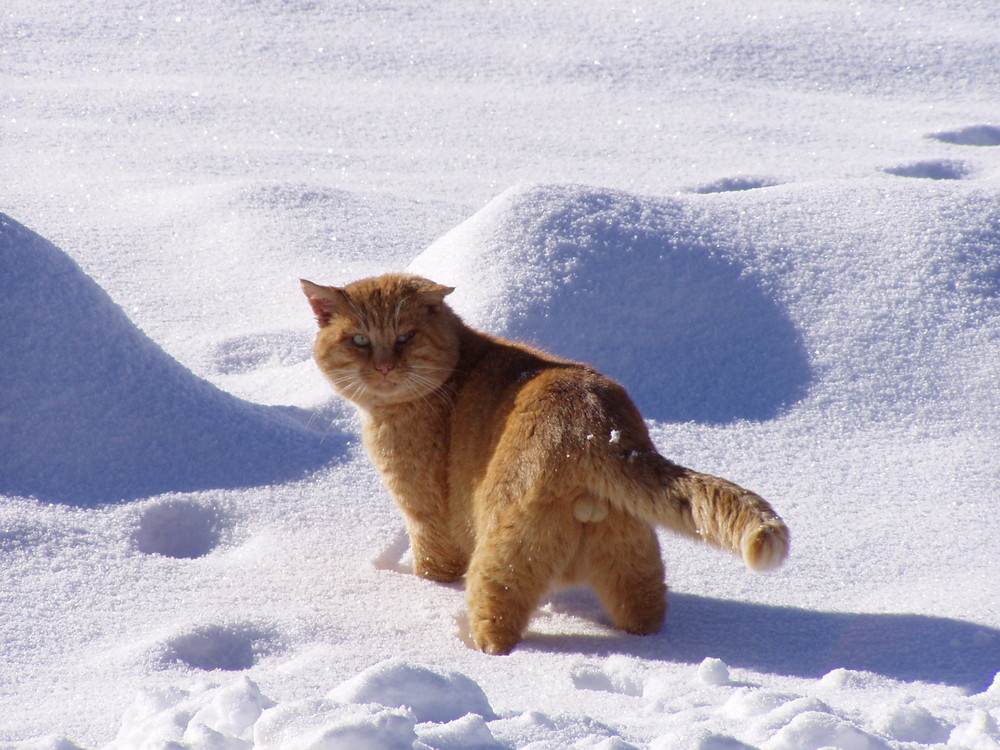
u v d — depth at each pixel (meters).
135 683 5.12
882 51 27.61
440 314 7.07
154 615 6.13
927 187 11.79
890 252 10.69
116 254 12.84
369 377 6.70
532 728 4.20
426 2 31.97
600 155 19.09
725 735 4.04
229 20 29.47
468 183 17.05
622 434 5.82
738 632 6.14
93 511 7.55
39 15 28.88
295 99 23.03
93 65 25.25
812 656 5.83
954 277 10.44
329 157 18.56
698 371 9.77
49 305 8.59
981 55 27.30
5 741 4.37
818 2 32.47
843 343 9.85
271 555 7.14
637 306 10.04
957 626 5.90
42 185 15.80
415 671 4.57
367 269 12.35
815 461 8.62
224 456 8.33
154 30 28.42
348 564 7.09
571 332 9.74
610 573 6.11
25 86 22.94
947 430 9.02
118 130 19.78
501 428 6.28
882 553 7.13
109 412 8.34
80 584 6.43
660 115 22.20
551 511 5.85
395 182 16.97
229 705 4.25
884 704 4.80
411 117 21.81
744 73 25.94
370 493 8.05
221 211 14.02
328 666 5.30
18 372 8.24
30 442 8.06
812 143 19.98
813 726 4.15
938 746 4.15
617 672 5.50
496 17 30.59
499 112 22.33
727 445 8.86
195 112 21.45
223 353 10.46
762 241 10.80
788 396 9.48
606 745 3.91
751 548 5.03
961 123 21.44
